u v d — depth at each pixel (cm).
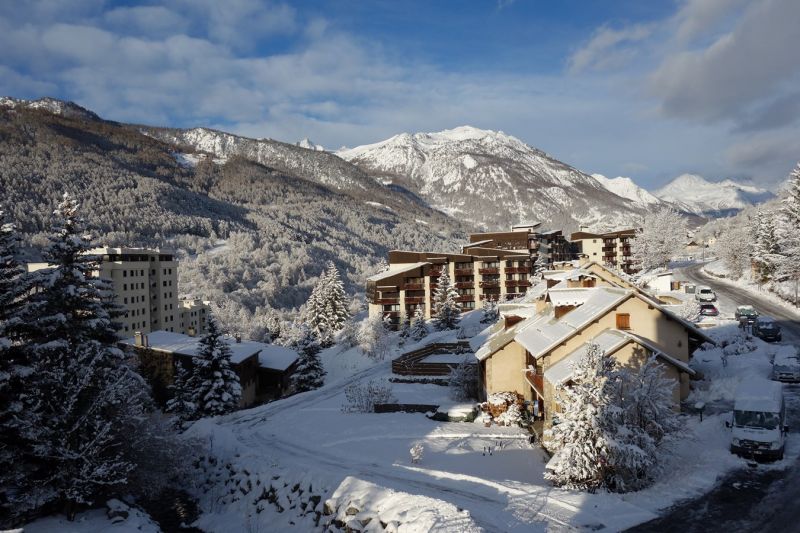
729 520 1627
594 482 1895
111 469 2022
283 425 3575
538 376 2897
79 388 1945
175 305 11525
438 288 8262
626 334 2673
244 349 5903
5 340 1958
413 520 1573
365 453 2714
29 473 1934
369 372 5456
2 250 2048
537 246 11581
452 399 3794
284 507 2131
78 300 2511
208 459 2800
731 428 2341
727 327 4847
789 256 6278
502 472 2245
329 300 9106
